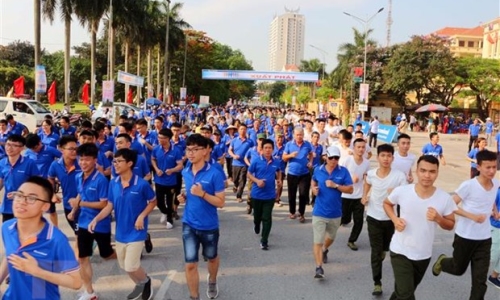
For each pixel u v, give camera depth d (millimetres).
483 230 4977
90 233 5113
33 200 2895
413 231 4441
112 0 36500
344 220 7465
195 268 4883
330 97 63250
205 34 66562
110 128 10125
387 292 5641
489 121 29141
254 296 5406
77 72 69250
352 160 7336
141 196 4891
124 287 5562
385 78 47812
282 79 48812
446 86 47344
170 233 8086
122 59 71188
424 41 46500
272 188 7324
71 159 6086
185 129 12031
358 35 57875
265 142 7309
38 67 24188
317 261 5980
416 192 4461
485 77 45312
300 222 9180
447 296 5582
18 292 2957
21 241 2941
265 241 7297
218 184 4922
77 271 3014
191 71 64438
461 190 5039
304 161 9133
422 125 44750
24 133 12633
